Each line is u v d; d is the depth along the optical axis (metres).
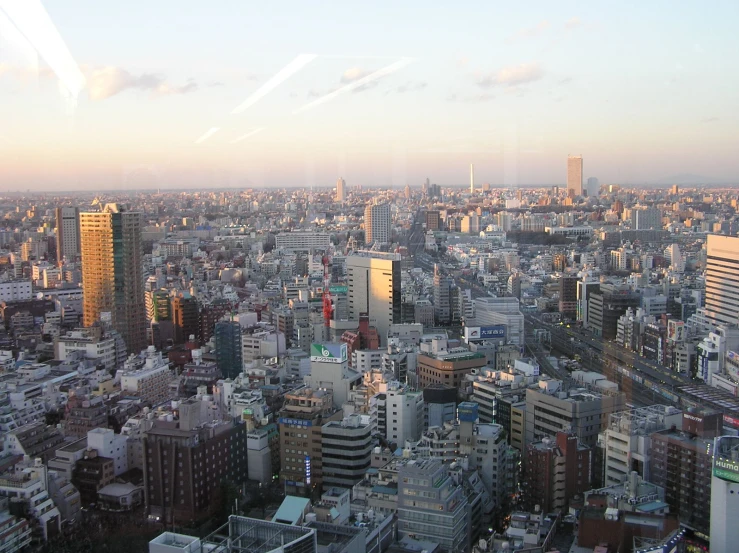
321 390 188.25
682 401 166.88
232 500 149.88
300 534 113.62
